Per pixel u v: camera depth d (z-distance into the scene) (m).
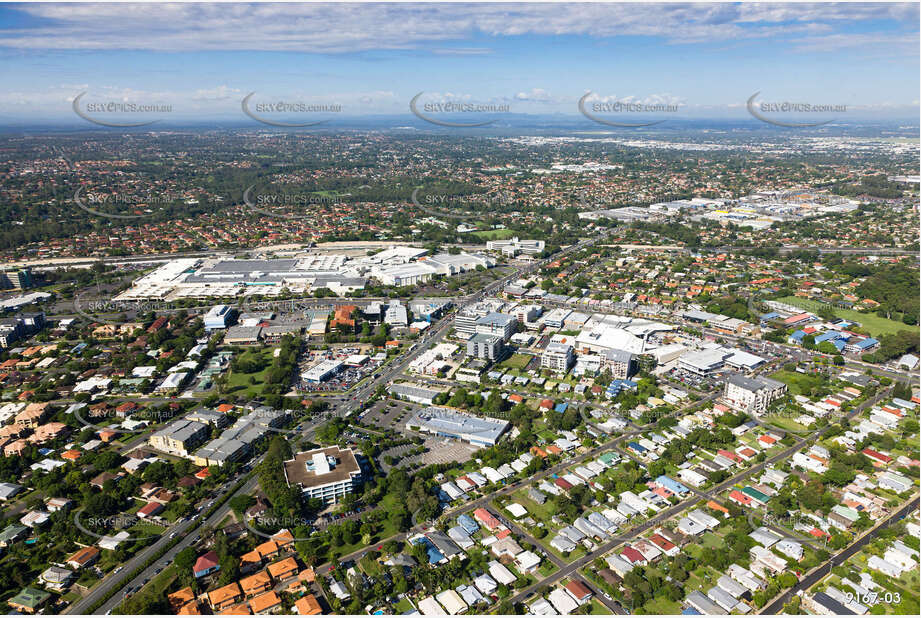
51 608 175.25
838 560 189.00
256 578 180.38
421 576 182.00
